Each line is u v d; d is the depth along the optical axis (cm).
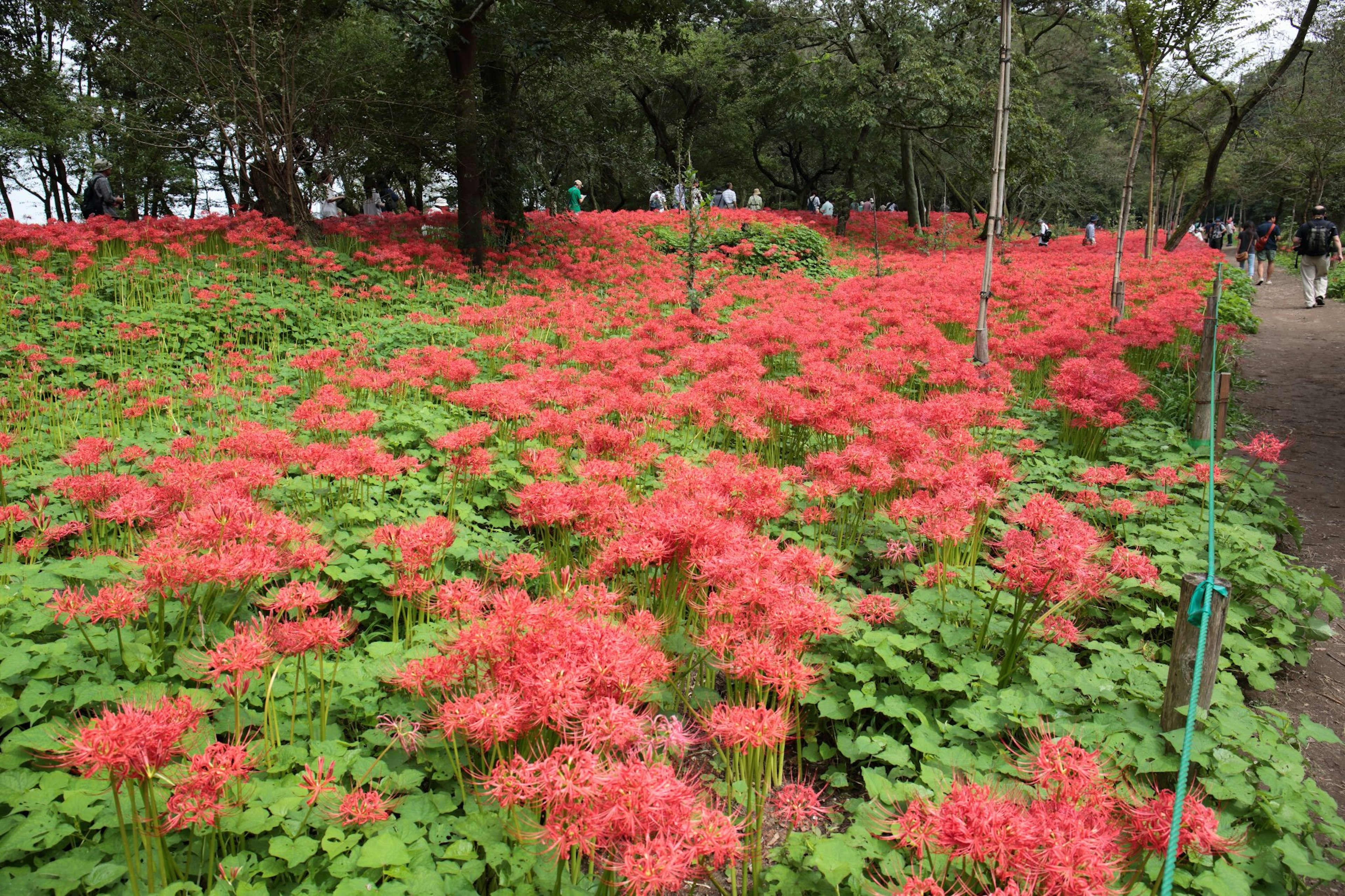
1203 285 1459
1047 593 306
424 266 1241
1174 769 256
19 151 1944
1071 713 299
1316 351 1127
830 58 2583
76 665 283
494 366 780
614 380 619
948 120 2342
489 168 1524
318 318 992
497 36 1461
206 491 363
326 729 272
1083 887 172
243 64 1252
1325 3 2069
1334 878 224
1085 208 4075
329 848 214
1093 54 3200
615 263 1558
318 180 1486
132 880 204
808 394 668
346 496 458
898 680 325
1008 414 709
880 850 229
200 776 202
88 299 886
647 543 299
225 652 233
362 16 1747
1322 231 1554
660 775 186
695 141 3334
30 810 229
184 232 1177
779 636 268
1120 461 590
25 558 388
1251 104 2098
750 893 233
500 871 223
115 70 1519
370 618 361
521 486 512
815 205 3266
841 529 440
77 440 556
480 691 241
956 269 1560
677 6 1477
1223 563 410
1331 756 321
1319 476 634
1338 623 422
